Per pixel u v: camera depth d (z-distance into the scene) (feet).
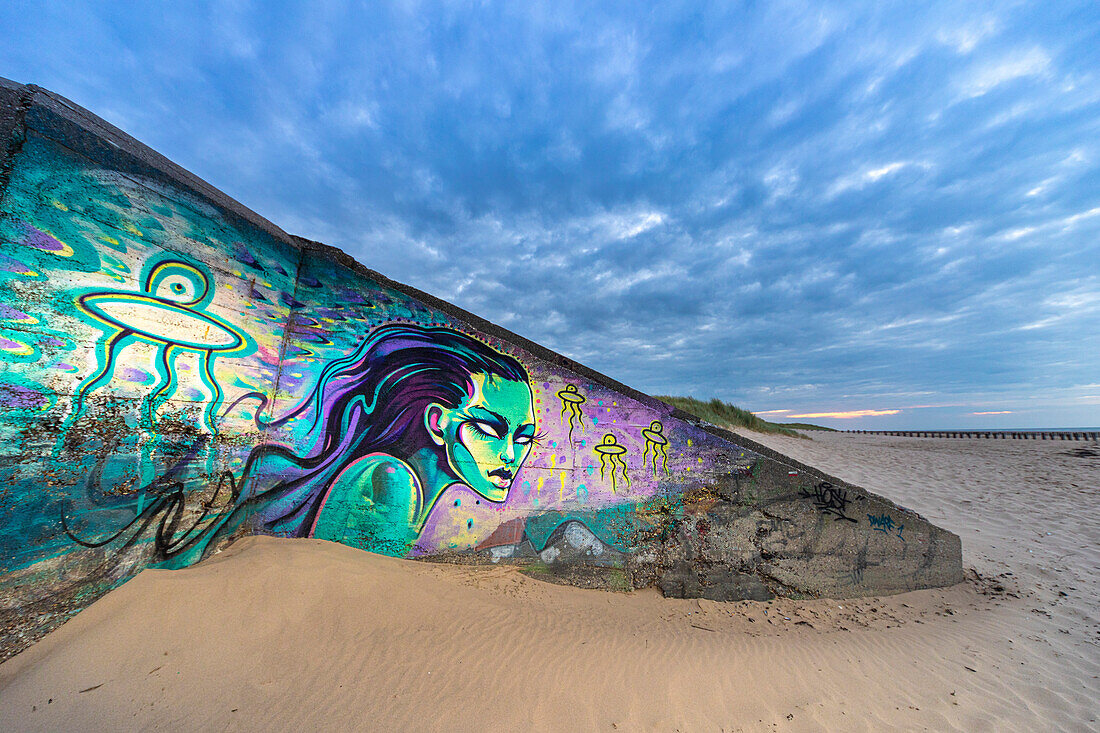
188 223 9.83
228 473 10.97
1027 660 11.51
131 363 8.82
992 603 15.33
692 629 12.28
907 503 29.35
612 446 15.11
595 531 14.64
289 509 12.33
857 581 15.72
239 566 9.34
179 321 9.74
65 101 8.09
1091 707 9.50
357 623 9.08
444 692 7.90
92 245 8.16
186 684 6.83
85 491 8.01
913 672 10.75
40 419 7.39
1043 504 29.04
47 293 7.54
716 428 15.84
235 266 11.02
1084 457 47.57
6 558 6.89
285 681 7.36
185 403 9.89
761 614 13.93
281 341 12.53
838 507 15.92
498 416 14.44
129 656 7.02
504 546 14.02
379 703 7.34
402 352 13.79
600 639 10.76
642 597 14.12
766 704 8.98
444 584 11.79
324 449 12.78
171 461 9.57
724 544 15.23
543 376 14.93
